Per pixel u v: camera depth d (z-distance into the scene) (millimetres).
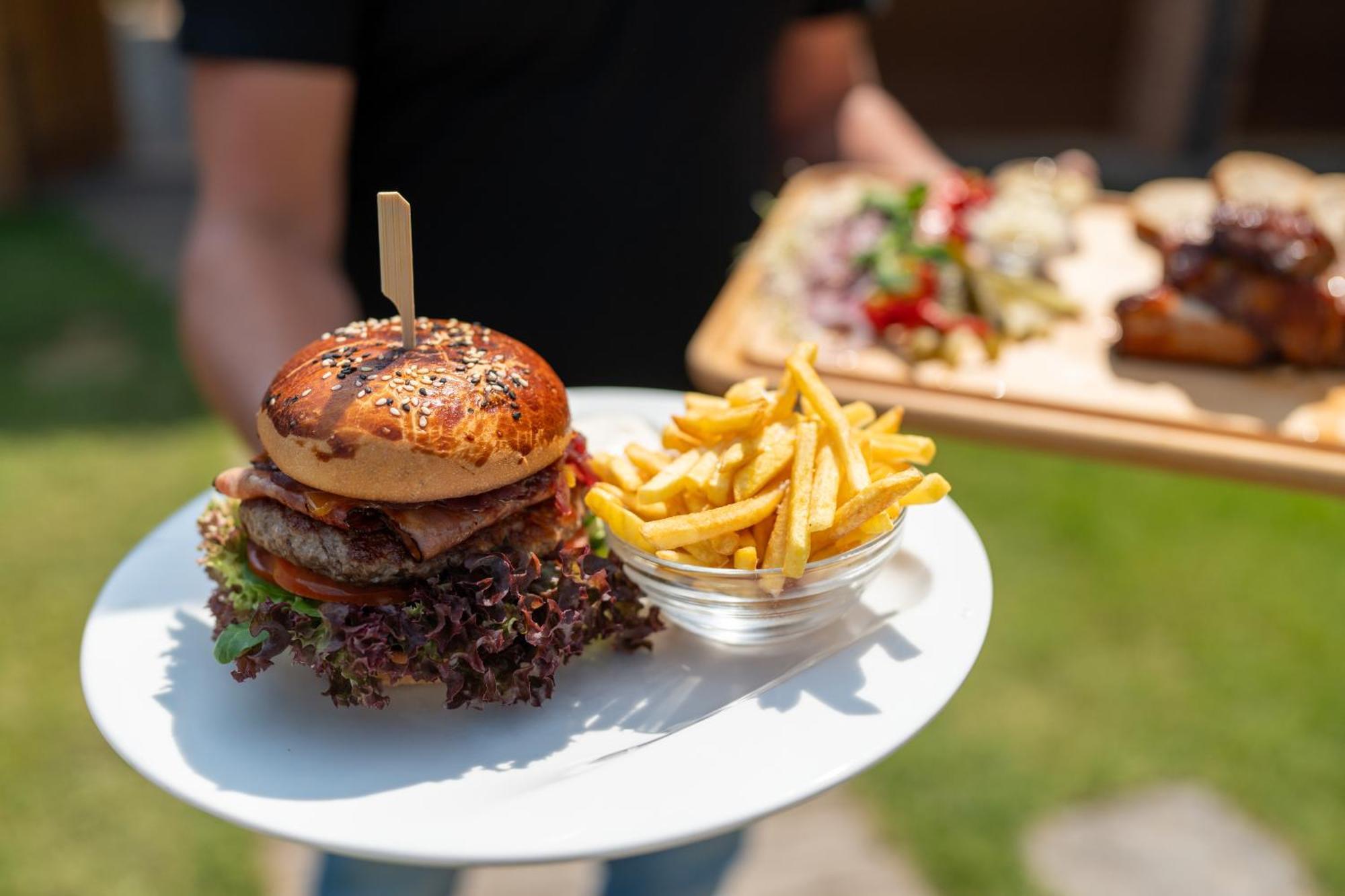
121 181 3225
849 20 1134
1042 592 1366
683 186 932
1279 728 1123
